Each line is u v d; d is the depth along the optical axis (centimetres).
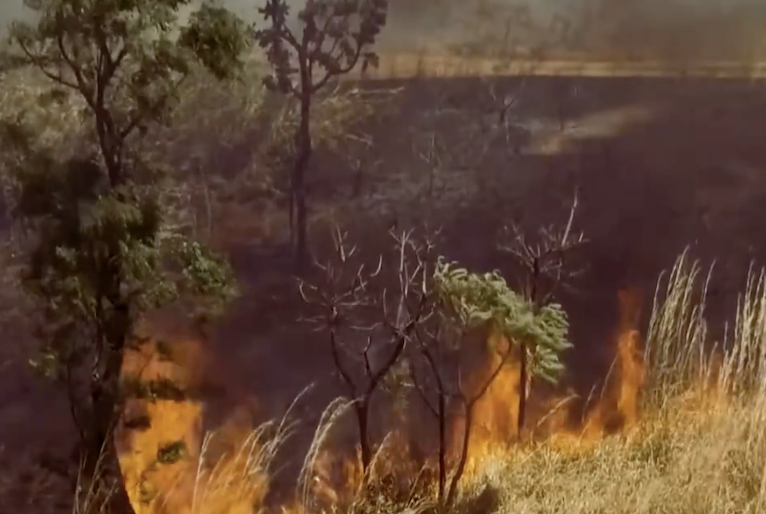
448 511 164
